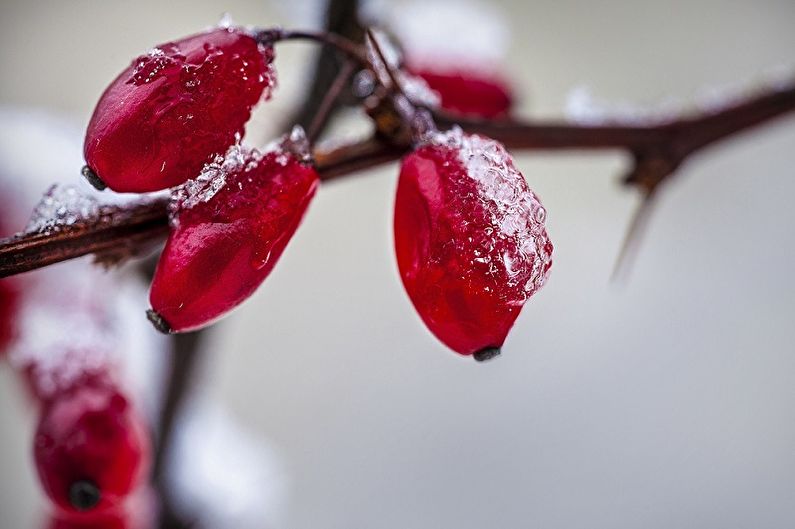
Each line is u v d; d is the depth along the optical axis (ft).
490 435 0.66
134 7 0.67
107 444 0.32
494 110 0.39
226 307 0.29
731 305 0.69
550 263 0.29
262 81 0.29
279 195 0.28
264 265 0.28
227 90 0.28
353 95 0.36
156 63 0.28
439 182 0.28
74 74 0.65
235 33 0.29
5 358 0.36
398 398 0.67
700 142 0.37
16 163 0.40
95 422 0.32
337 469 0.65
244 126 0.28
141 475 0.33
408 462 0.65
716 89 0.38
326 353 0.69
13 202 0.39
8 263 0.29
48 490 0.32
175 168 0.28
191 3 0.67
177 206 0.28
